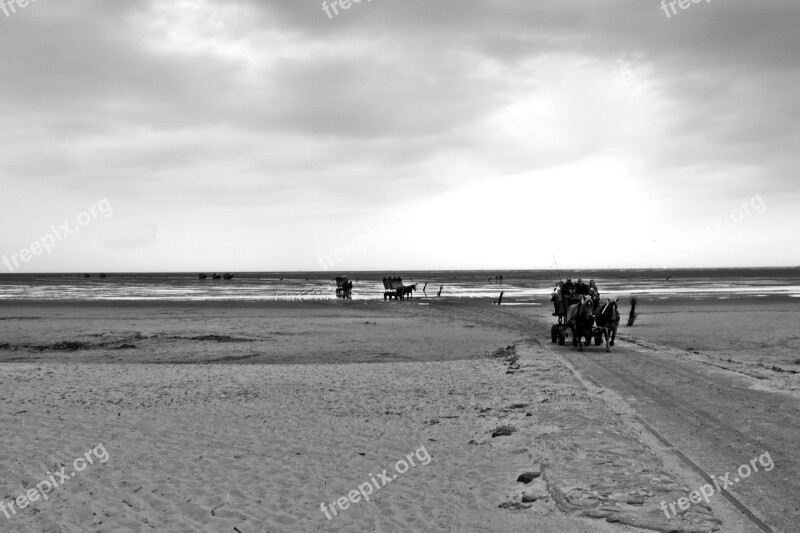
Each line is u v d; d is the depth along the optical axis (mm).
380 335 31734
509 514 7395
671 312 43406
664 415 11969
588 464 8875
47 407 13656
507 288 95500
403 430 11820
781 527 6723
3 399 14578
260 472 9148
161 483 8609
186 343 28922
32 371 19562
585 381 16203
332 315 43688
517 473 9039
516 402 14023
